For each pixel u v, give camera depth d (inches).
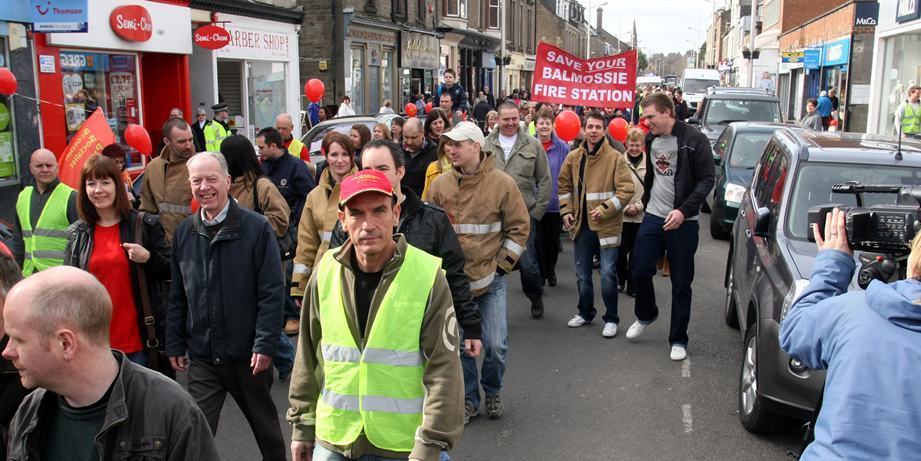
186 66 642.8
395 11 1160.2
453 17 1405.0
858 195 146.6
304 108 1003.3
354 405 120.4
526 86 2281.0
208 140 563.5
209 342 167.6
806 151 239.5
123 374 94.4
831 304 100.2
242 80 748.6
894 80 864.3
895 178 227.3
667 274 386.3
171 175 251.0
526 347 277.0
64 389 91.4
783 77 1921.8
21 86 463.5
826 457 92.7
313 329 126.6
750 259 243.8
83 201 181.6
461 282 168.7
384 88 1152.8
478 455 193.8
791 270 193.8
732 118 725.3
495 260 205.8
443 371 119.4
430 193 210.2
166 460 94.6
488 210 203.9
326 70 992.2
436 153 308.0
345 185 117.6
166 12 603.5
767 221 216.5
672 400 228.1
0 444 116.2
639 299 271.4
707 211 582.6
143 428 93.7
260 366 165.8
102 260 179.6
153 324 184.7
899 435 89.0
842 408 92.5
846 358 94.3
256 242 167.9
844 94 1143.6
